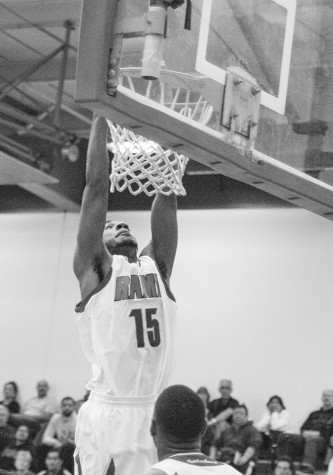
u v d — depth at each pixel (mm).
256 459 12555
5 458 12789
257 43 3564
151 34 3004
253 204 15211
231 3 3475
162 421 2900
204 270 15352
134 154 3971
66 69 12758
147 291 3961
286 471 11570
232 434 12859
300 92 3701
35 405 15531
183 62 3217
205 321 15156
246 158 3432
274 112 3584
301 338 14430
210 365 14945
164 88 3148
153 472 2803
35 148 13898
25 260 16750
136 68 3039
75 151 12625
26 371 16266
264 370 14547
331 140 3779
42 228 16750
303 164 3668
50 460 12172
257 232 15148
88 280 3922
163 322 3979
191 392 2961
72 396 15844
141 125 3092
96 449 3848
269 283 14867
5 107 12070
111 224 4227
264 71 3578
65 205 16078
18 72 13312
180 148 3301
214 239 15398
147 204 15727
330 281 14469
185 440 2891
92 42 2945
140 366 3895
